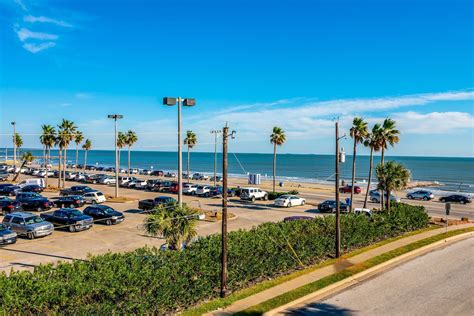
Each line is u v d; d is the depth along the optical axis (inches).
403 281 813.2
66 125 2445.9
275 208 1845.5
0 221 1403.8
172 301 627.2
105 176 2970.0
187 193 2281.0
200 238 811.4
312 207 1919.3
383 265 926.4
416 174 6053.2
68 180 3137.3
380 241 1165.1
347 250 1051.3
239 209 1785.2
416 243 1125.7
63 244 1082.7
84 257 950.4
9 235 1055.0
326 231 1016.2
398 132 1643.7
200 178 3737.7
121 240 1134.4
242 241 800.3
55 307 501.4
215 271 711.1
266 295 716.0
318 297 727.7
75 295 521.3
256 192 2074.3
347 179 4694.9
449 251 1063.6
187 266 665.6
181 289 640.4
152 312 596.7
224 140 707.4
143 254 667.4
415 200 2363.4
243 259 769.6
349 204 1715.1
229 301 680.4
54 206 1697.8
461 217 1685.5
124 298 568.1
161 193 2336.4
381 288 773.9
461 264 933.2
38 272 544.7
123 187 2691.9
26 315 479.5
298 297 707.4
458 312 649.6
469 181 4722.0
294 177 5103.3
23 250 1015.0
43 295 493.4
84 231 1252.5
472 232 1310.3
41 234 1141.7
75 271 566.3
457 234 1256.2
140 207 1699.1
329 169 7308.1
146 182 2608.3
